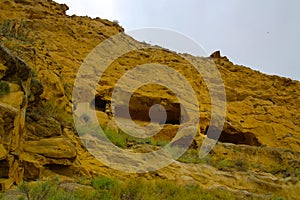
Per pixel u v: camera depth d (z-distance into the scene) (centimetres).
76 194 748
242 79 2612
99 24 2444
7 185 736
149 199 793
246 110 2169
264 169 1377
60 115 1166
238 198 1016
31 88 1005
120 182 896
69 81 1562
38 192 700
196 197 866
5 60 828
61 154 909
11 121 766
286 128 2097
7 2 2055
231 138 1908
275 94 2523
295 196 1156
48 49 1723
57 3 2466
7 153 750
